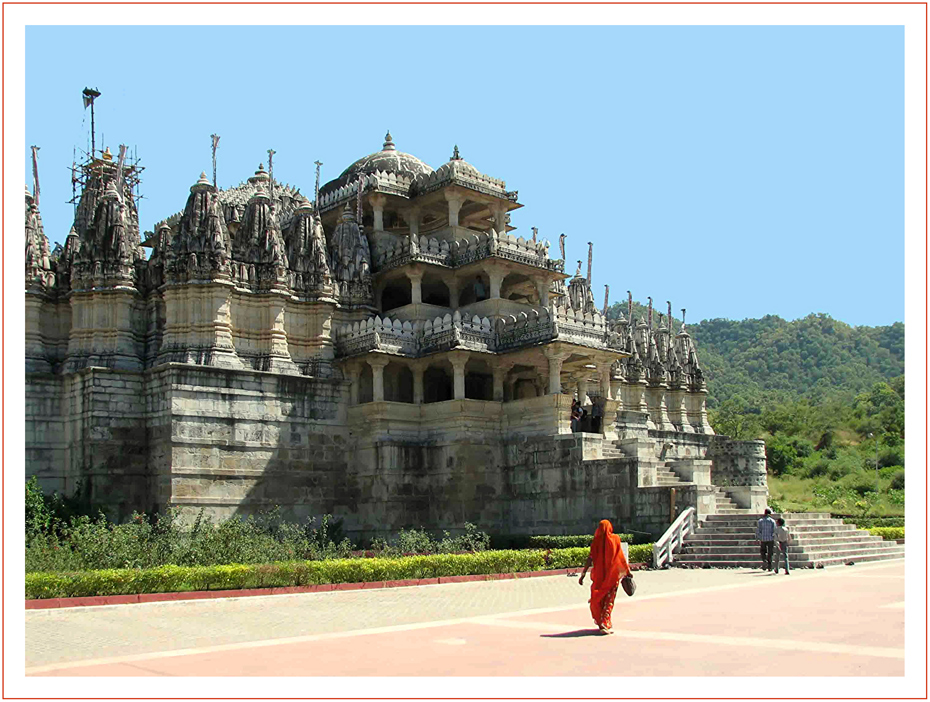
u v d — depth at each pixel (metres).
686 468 43.16
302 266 48.78
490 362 48.69
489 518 45.47
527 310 52.31
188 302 43.88
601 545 18.64
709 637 17.67
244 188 58.88
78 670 15.15
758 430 125.00
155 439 41.94
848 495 82.94
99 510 39.78
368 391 49.22
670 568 35.25
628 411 64.44
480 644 17.20
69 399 43.06
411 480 46.09
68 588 23.03
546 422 44.75
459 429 45.62
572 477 42.66
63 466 42.88
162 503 40.88
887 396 138.75
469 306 52.41
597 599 18.36
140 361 44.59
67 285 46.50
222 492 42.12
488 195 55.06
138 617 21.72
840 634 17.83
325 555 33.84
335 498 46.56
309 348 48.22
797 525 39.25
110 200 45.56
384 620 21.48
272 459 44.28
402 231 58.44
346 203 56.41
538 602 24.73
